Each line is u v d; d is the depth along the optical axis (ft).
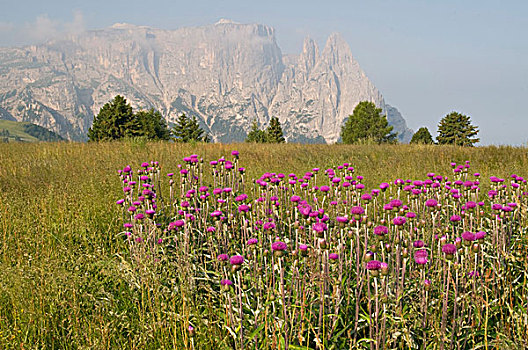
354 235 14.92
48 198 26.14
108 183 30.22
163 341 11.96
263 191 20.77
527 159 47.29
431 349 11.66
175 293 13.94
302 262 14.23
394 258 15.01
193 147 61.87
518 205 17.12
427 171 41.70
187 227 17.72
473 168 43.52
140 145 60.54
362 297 13.53
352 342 11.59
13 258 17.30
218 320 12.70
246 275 14.87
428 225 18.01
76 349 11.87
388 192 29.94
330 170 23.81
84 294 13.50
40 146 60.75
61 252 17.06
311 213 13.69
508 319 12.03
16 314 12.80
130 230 20.06
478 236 12.34
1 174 35.19
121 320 12.76
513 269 15.33
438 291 13.88
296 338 11.69
